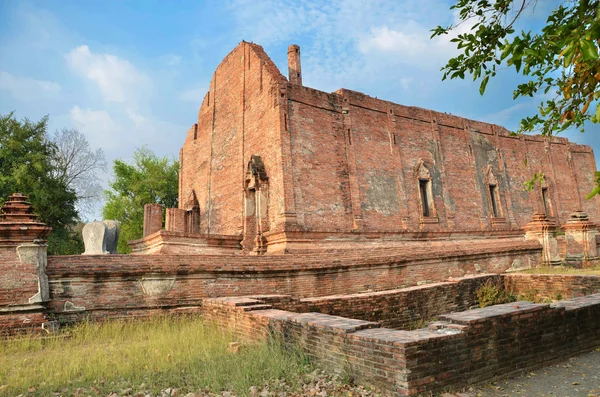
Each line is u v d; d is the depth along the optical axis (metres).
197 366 6.46
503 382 6.20
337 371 6.14
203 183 25.31
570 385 6.05
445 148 24.81
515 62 4.40
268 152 18.83
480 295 14.38
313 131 19.06
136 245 19.64
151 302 10.11
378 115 21.83
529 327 6.96
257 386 5.71
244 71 21.92
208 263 10.87
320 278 12.97
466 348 5.93
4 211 9.03
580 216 20.48
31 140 30.80
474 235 24.17
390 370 5.38
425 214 23.03
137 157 43.41
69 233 32.78
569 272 17.36
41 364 6.71
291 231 16.84
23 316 8.62
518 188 28.38
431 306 12.77
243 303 9.01
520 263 19.64
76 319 9.26
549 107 6.02
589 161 34.44
